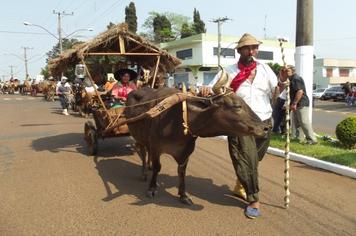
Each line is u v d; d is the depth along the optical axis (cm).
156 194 647
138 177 754
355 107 2806
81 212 577
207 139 1162
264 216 550
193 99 538
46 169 821
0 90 6544
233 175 757
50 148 1049
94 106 951
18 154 985
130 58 1100
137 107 679
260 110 567
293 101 962
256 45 564
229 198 626
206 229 511
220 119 502
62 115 2044
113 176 763
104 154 951
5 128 1518
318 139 1053
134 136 711
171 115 559
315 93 4119
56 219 554
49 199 635
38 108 2602
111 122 844
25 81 5284
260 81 566
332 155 835
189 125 536
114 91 962
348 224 524
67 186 701
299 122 977
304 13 1048
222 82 498
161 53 960
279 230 507
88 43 898
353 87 3256
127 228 519
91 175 770
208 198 626
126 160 891
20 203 620
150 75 1012
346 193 643
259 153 577
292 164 834
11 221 550
